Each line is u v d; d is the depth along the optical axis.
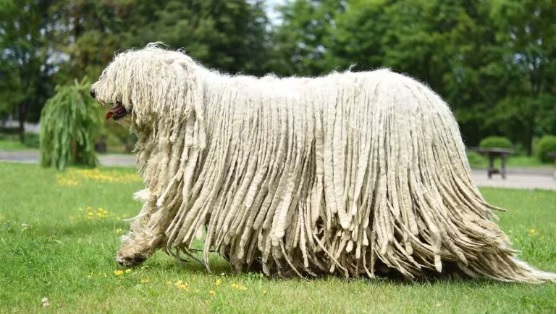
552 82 40.56
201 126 5.64
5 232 7.63
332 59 39.31
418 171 5.54
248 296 5.11
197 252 6.57
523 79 40.41
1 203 10.52
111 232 7.84
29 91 43.69
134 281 5.52
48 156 18.17
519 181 20.98
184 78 5.71
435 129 5.63
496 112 39.09
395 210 5.48
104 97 5.84
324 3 42.22
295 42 39.94
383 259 5.51
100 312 4.61
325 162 5.60
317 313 4.68
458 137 5.75
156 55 5.81
